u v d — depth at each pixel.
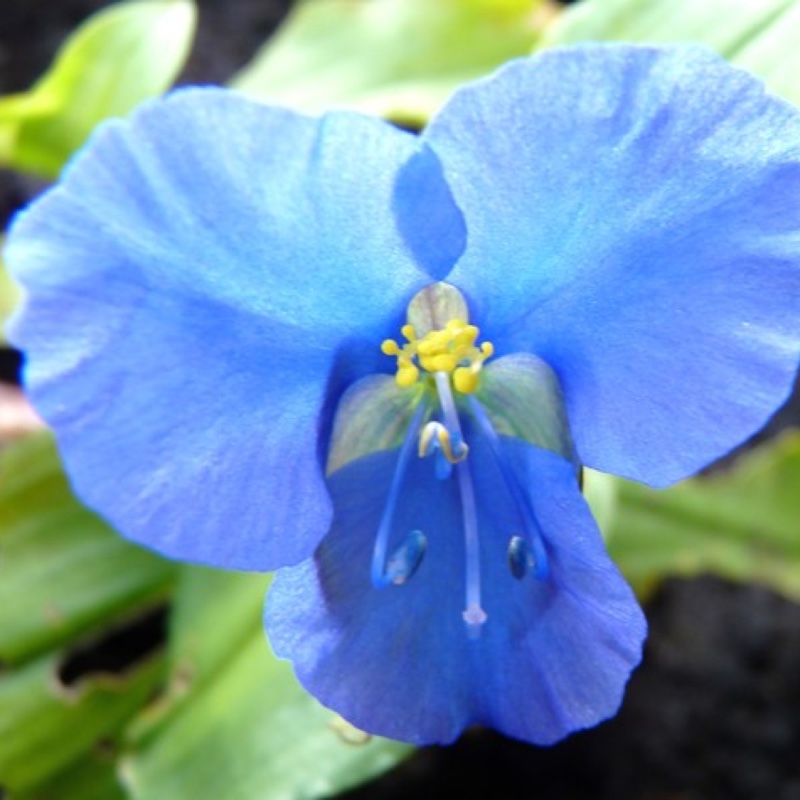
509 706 0.06
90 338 0.05
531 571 0.06
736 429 0.06
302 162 0.05
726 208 0.06
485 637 0.06
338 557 0.06
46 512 0.09
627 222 0.06
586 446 0.06
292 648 0.06
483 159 0.06
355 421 0.06
